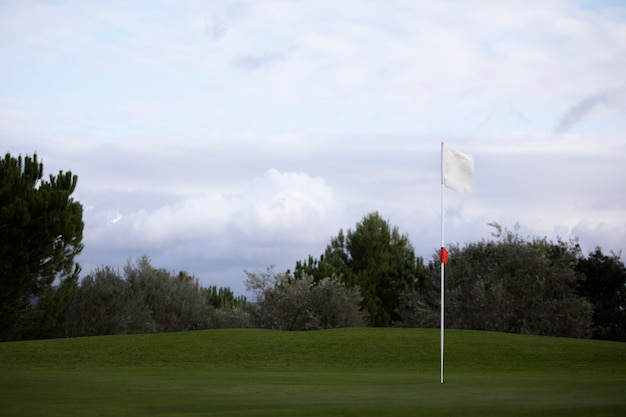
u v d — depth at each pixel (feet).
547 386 48.70
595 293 177.68
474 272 156.46
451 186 58.18
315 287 161.38
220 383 52.29
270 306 160.76
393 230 213.46
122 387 47.75
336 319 157.69
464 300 152.66
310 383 52.54
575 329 144.87
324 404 36.29
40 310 121.08
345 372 69.46
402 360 81.46
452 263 160.86
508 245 155.12
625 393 42.34
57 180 128.67
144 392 43.78
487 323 145.69
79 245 125.59
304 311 157.79
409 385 50.49
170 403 36.86
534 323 145.18
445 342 92.12
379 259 206.39
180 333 103.91
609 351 85.15
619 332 165.48
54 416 30.63
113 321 145.07
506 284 148.87
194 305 167.32
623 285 176.14
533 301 145.89
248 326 166.71
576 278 149.89
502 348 87.45
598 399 38.17
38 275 119.03
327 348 88.84
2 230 114.01
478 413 31.40
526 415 30.35
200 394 42.60
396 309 180.14
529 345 89.56
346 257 212.64
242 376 61.31
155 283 163.73
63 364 78.95
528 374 65.98
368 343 91.86
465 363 79.10
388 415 30.94
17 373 64.49
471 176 58.80
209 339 96.07
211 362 80.59
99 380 54.85
